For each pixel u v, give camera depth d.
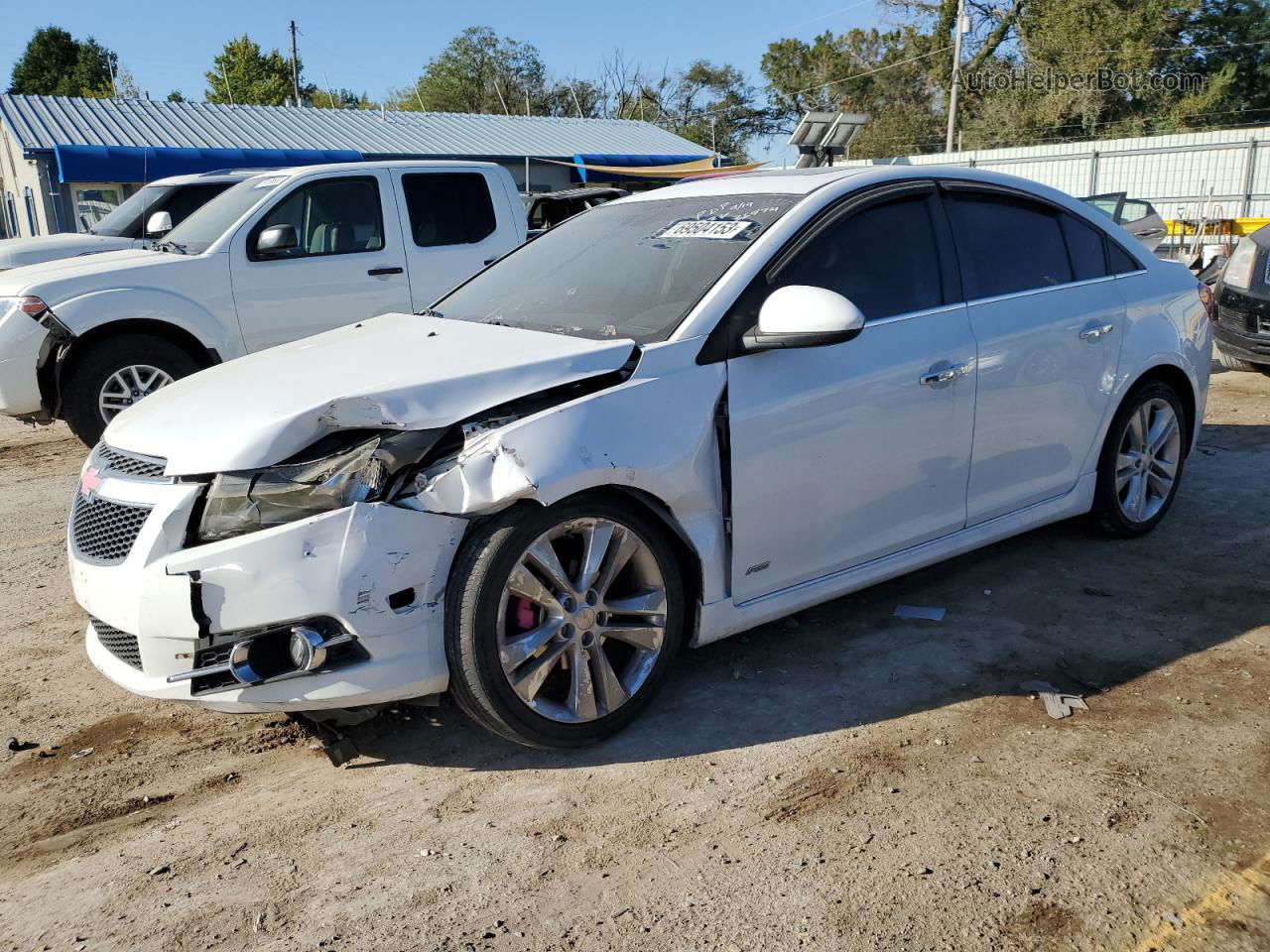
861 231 3.92
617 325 3.62
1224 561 4.75
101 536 3.19
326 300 8.05
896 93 52.19
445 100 59.22
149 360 7.42
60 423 9.15
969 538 4.25
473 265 8.73
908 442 3.90
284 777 3.28
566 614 3.20
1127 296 4.78
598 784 3.15
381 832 2.95
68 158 22.19
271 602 2.90
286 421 3.00
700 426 3.38
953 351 4.00
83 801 3.17
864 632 4.16
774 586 3.66
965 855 2.73
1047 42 41.28
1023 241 4.45
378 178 8.34
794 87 58.69
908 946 2.41
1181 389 5.15
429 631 3.06
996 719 3.43
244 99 53.50
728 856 2.77
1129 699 3.53
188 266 7.48
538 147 30.91
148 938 2.54
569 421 3.13
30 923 2.61
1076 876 2.63
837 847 2.79
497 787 3.16
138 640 3.02
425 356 3.47
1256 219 20.50
